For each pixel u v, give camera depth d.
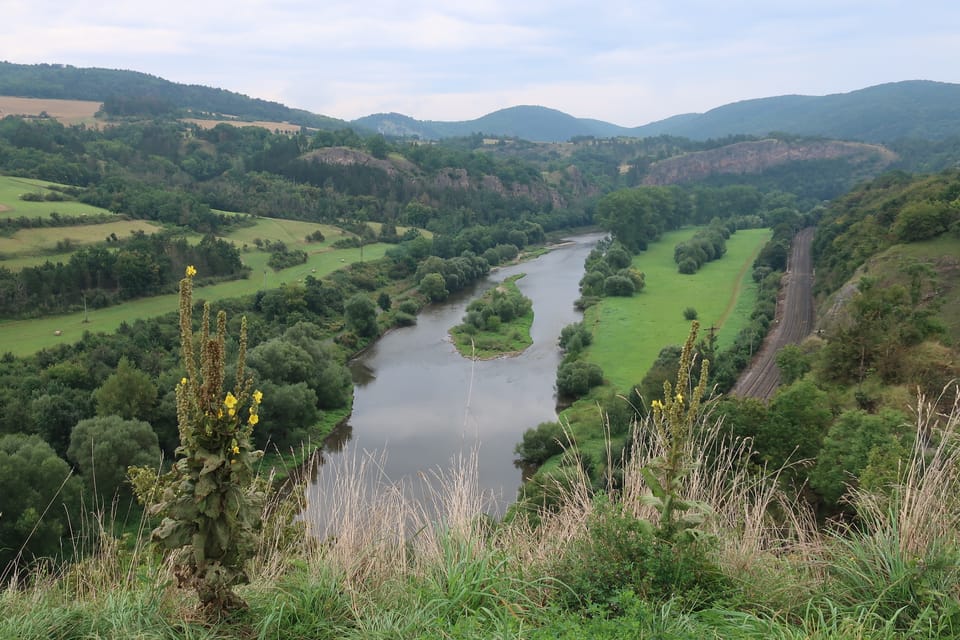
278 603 4.96
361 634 4.57
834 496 15.62
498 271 92.62
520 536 6.27
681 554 5.02
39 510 19.31
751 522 6.17
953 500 5.66
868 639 4.07
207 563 4.69
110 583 5.78
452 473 6.95
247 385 4.86
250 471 4.85
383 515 6.40
